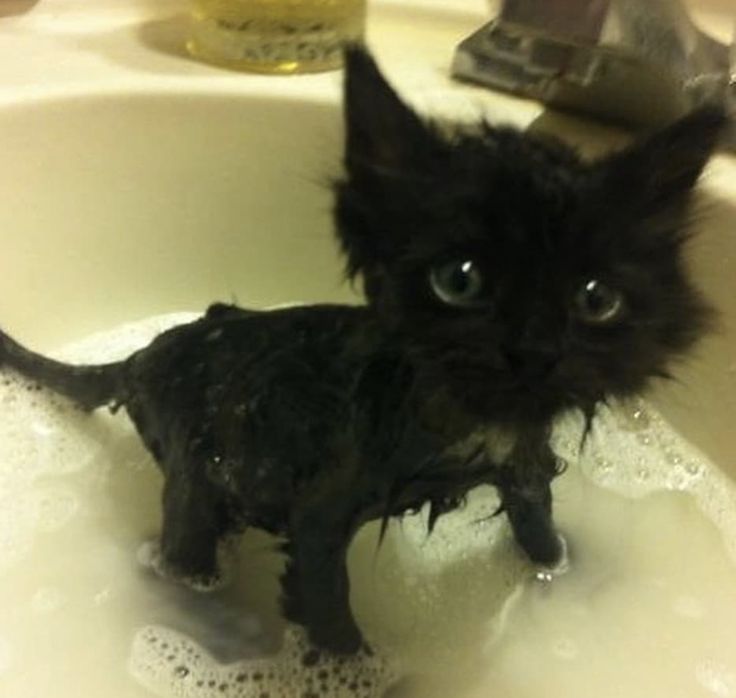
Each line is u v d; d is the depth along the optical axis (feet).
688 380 0.93
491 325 0.61
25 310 1.00
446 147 0.65
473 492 0.94
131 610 0.86
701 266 0.87
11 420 0.97
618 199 0.63
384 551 0.93
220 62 1.00
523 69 0.97
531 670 0.84
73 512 0.93
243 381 0.77
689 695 0.82
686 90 0.89
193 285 1.06
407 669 0.84
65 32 1.03
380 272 0.65
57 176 0.96
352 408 0.69
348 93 0.64
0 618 0.85
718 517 0.93
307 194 1.01
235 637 0.85
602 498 0.96
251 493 0.77
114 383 0.90
